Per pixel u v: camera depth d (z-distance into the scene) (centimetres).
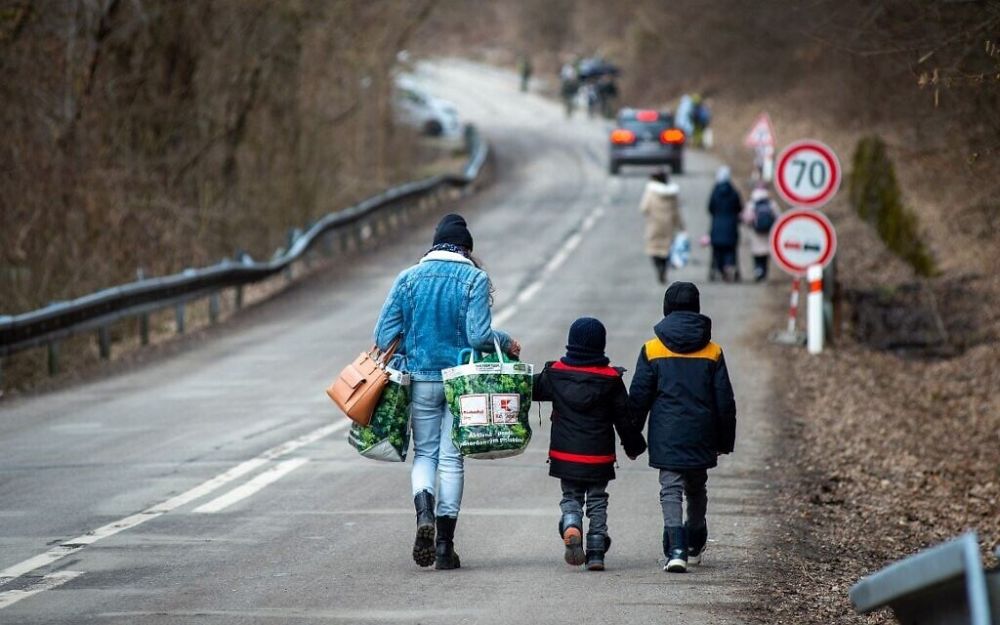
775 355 6153
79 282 7919
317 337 6912
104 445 4228
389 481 3638
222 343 6862
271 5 10800
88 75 8900
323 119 13100
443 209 13750
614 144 15988
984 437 4756
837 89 13088
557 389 2634
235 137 11162
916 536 3303
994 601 1345
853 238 10331
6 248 7681
